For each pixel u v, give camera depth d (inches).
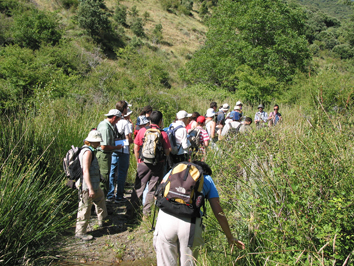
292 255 104.0
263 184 126.6
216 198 110.1
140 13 2073.1
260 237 117.3
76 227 163.0
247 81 725.9
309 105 309.1
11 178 149.5
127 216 199.3
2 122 201.6
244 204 131.1
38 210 146.3
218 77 969.5
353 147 126.6
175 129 201.8
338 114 167.0
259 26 930.1
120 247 159.2
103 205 178.2
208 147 218.4
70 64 827.4
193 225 103.2
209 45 1070.4
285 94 670.5
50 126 228.5
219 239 132.1
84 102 492.1
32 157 185.9
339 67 636.1
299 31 1032.2
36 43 904.3
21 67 478.9
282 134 159.8
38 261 136.6
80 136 240.5
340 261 97.9
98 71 788.6
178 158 200.4
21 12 1089.4
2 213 131.8
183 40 1905.8
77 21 1272.1
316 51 2222.0
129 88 644.7
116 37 1390.3
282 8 976.3
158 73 1008.2
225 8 1034.7
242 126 253.0
